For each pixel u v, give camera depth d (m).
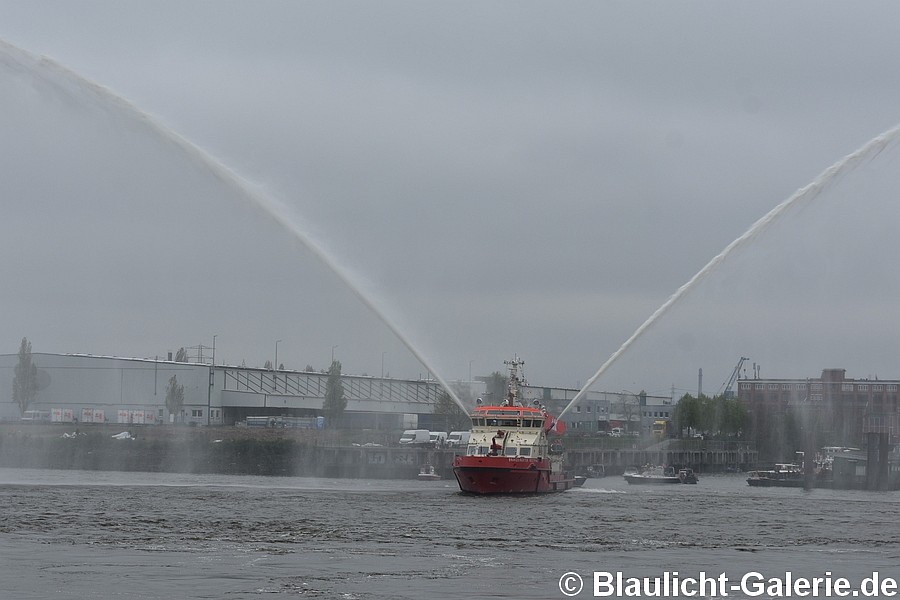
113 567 69.81
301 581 65.81
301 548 79.25
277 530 89.75
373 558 75.00
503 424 132.38
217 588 63.38
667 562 76.50
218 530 89.12
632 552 81.06
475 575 69.00
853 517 114.00
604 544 85.25
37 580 65.25
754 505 129.38
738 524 103.31
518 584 66.56
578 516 106.56
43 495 122.25
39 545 79.19
